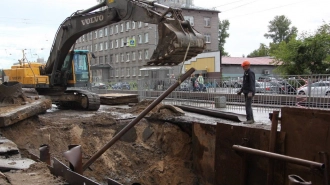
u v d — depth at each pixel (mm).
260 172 6688
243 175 6793
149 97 19594
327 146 5578
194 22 49188
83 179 4250
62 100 13938
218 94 15898
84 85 17000
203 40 7289
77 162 4918
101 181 8625
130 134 10320
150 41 48250
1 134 7949
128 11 9383
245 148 6324
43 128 9664
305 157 5914
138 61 50625
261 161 6664
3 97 10383
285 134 6238
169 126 10070
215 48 51094
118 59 55000
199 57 37344
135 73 51500
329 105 11273
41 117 11180
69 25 12211
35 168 5254
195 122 9211
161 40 7438
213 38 50812
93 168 8898
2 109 9367
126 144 10102
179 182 9219
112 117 10961
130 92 22062
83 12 11688
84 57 16969
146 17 8562
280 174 6281
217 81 16078
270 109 13234
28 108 9328
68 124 10219
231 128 7410
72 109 14953
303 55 24531
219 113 10773
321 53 24125
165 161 9664
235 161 7281
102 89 25562
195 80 16984
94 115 11750
